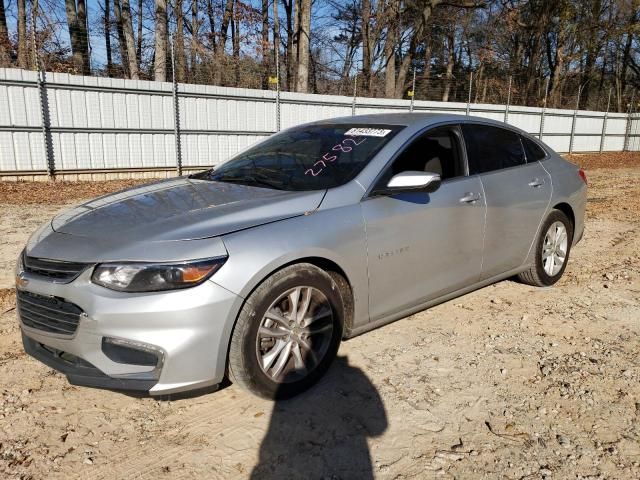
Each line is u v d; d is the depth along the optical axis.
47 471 2.48
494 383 3.32
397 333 4.00
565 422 2.93
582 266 5.84
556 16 33.88
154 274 2.64
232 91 15.91
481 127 4.42
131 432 2.79
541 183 4.73
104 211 3.28
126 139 14.44
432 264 3.78
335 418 2.93
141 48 26.27
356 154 3.68
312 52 32.72
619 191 12.69
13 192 11.40
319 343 3.19
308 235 3.04
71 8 21.78
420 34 28.39
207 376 2.74
